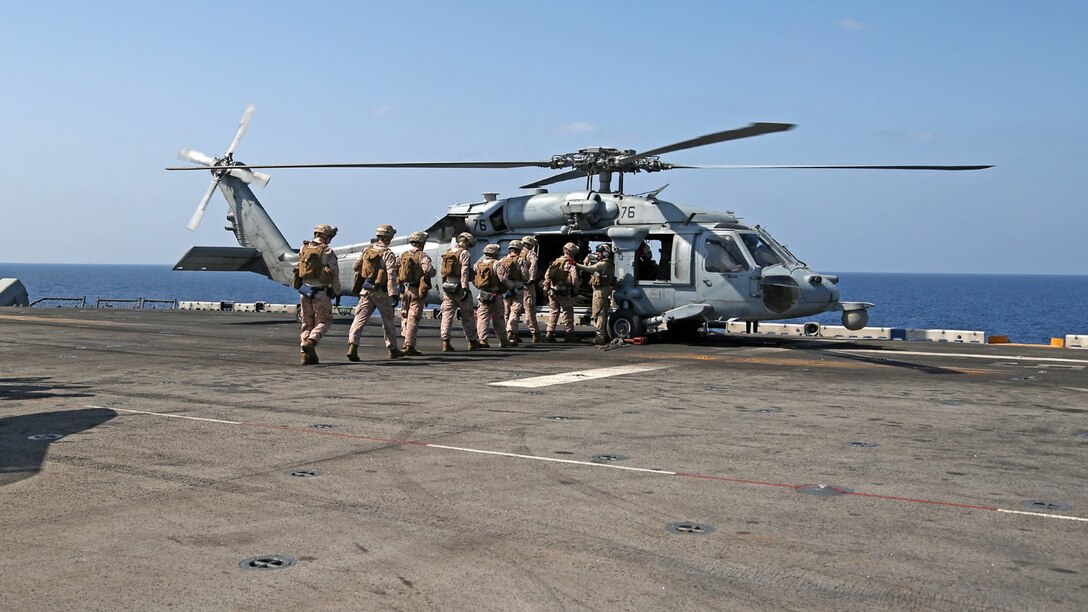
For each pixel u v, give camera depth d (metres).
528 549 4.40
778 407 9.09
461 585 3.90
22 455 6.45
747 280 17.02
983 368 13.17
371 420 8.09
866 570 4.13
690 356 14.77
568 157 17.70
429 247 20.41
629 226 18.08
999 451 6.89
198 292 170.38
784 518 4.97
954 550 4.43
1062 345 18.41
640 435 7.45
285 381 10.96
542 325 23.58
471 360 13.88
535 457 6.54
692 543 4.51
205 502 5.20
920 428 7.90
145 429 7.54
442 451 6.73
